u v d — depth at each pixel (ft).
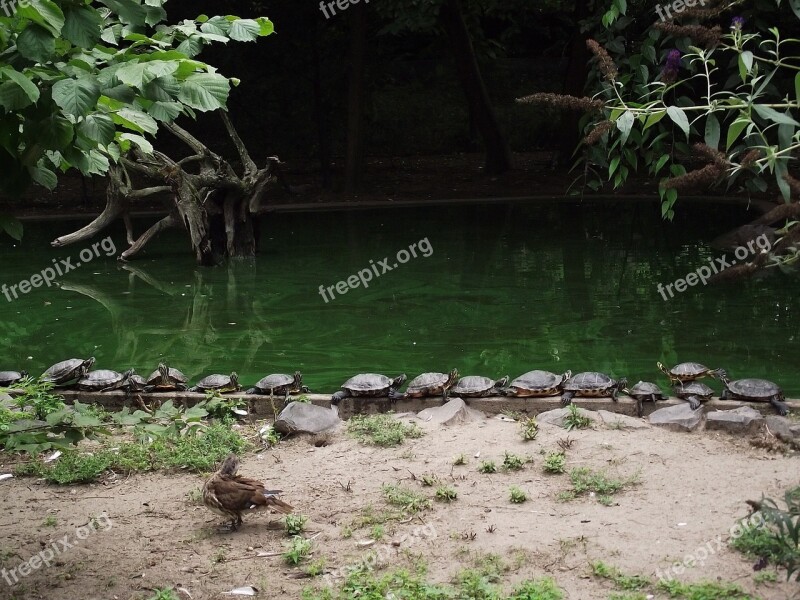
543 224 62.90
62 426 17.76
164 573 15.34
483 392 23.41
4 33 13.43
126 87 13.08
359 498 18.24
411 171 84.02
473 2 81.25
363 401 23.86
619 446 20.16
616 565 14.88
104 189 76.95
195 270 51.24
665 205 15.69
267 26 15.69
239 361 32.19
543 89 94.79
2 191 14.88
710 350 31.55
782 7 26.00
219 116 88.63
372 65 86.07
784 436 20.08
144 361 32.68
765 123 12.91
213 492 16.53
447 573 14.94
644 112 11.51
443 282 45.85
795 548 12.91
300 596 14.43
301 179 82.48
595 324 36.22
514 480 18.71
